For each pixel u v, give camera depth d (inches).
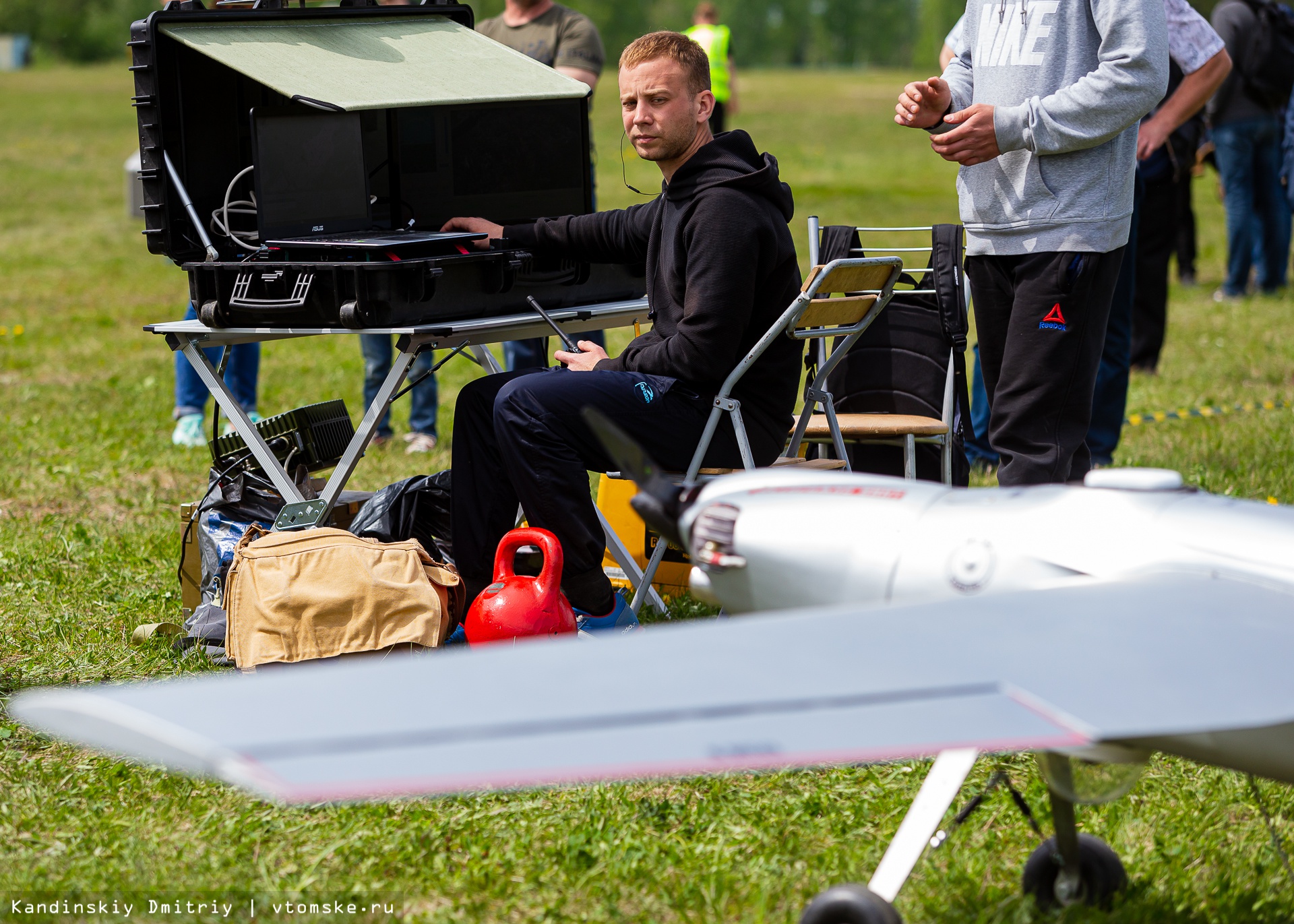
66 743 363.9
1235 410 783.1
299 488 462.0
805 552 251.3
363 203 453.4
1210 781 341.7
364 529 437.1
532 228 453.7
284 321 410.3
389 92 440.5
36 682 402.3
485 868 302.7
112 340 1071.6
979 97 432.5
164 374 928.9
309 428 475.2
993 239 426.3
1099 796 252.2
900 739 153.1
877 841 312.5
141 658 421.7
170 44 431.5
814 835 318.3
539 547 394.6
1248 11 1147.3
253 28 450.0
